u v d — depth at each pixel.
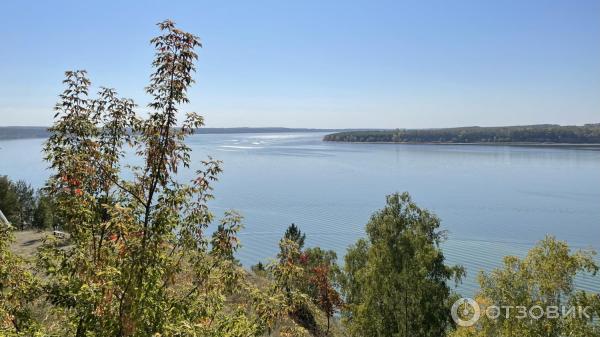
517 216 96.12
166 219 5.87
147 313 5.74
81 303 5.51
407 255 24.88
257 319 7.10
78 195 5.97
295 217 96.00
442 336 23.95
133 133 6.44
